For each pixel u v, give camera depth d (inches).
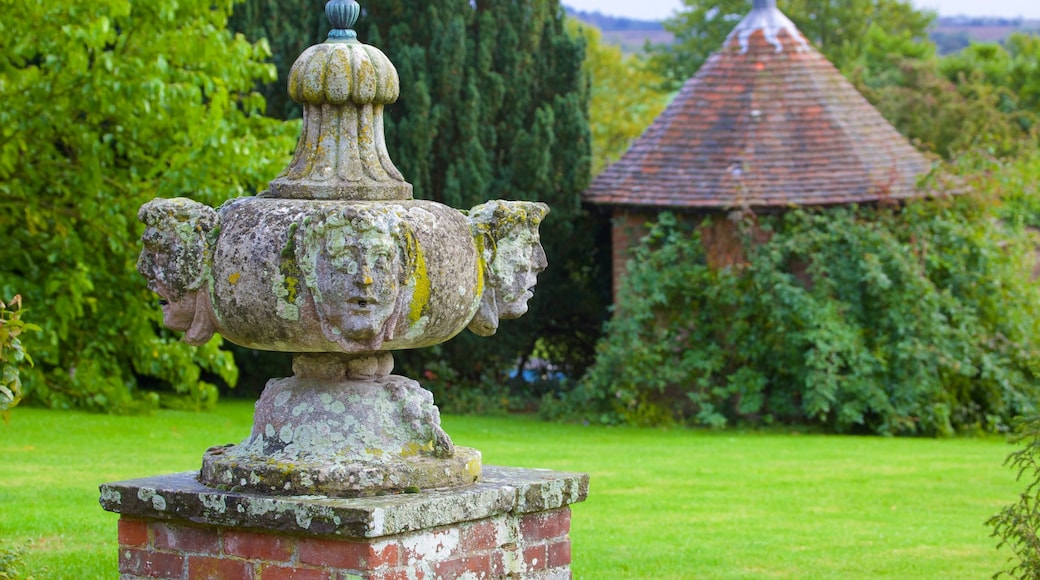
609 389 592.1
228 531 175.3
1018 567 227.0
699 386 595.2
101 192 516.4
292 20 624.1
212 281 177.5
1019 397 581.3
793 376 591.2
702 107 631.8
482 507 177.3
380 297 169.9
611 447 505.0
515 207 191.6
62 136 522.0
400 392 185.3
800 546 323.9
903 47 1278.3
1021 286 602.5
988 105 976.9
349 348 173.2
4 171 502.3
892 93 997.2
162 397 589.9
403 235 171.8
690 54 1330.0
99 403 530.6
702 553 312.2
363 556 164.7
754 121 618.2
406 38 618.2
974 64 1147.3
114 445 444.8
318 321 172.7
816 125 616.7
